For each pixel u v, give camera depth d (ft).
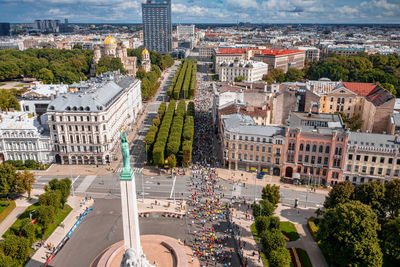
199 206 547.90
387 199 468.75
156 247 445.78
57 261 420.77
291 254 434.30
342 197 479.82
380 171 583.17
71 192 589.73
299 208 543.39
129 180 343.26
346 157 591.78
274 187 513.86
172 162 651.25
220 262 421.18
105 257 418.72
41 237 465.06
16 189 548.72
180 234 475.31
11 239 391.04
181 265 406.21
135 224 360.48
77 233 477.77
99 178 642.63
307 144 606.96
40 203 488.02
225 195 581.12
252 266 413.80
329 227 406.62
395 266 413.80
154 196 578.66
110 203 557.33
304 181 618.44
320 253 439.63
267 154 639.35
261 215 467.93
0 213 513.45
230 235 475.72
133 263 340.18
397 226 397.60
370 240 382.42
